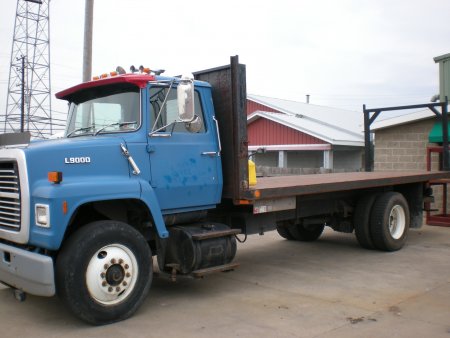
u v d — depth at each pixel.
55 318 5.24
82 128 6.04
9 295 6.12
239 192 6.02
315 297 5.88
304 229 9.63
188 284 6.61
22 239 4.89
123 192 5.14
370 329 4.77
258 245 9.49
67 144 5.04
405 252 8.57
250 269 7.42
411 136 13.34
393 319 5.05
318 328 4.82
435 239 9.84
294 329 4.80
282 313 5.29
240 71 6.06
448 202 12.75
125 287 5.10
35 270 4.70
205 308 5.51
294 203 7.11
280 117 25.86
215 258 5.77
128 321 5.09
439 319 5.04
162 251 5.76
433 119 12.94
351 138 24.14
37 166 4.86
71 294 4.70
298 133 24.92
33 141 5.58
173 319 5.14
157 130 5.58
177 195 5.76
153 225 5.61
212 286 6.48
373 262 7.78
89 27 13.30
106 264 4.93
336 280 6.68
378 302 5.64
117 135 5.55
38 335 4.74
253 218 6.86
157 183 5.56
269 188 6.35
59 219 4.67
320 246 9.31
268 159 27.45
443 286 6.30
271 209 6.67
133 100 5.61
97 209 5.36
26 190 4.81
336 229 9.20
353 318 5.10
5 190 5.18
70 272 4.70
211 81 6.36
